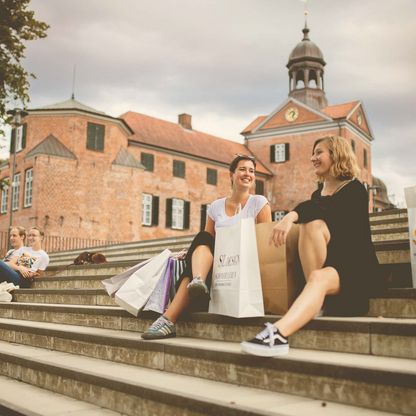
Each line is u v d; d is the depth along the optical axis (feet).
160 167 110.63
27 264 25.46
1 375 14.23
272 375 9.05
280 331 9.23
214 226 14.61
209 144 128.16
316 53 142.10
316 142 12.42
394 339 9.03
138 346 11.87
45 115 87.76
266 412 7.43
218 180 123.34
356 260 10.82
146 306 13.62
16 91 46.83
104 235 87.61
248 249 11.41
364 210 11.37
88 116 88.43
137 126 112.68
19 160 90.33
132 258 37.04
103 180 88.79
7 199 92.07
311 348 10.19
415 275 11.28
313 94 140.56
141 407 9.48
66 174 84.99
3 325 17.78
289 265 11.38
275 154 136.46
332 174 11.95
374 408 7.69
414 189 11.51
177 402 8.73
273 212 133.69
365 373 7.83
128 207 91.25
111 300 18.25
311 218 10.86
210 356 10.12
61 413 9.89
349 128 129.90
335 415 7.33
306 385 8.55
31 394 11.69
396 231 18.93
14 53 46.42
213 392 8.91
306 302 9.70
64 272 29.35
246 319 11.25
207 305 13.23
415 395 7.28
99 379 10.54
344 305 10.68
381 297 11.03
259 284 11.16
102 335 13.00
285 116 136.26
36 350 14.96
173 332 12.43
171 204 110.42
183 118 129.39
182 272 13.64
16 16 45.32
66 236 83.46
